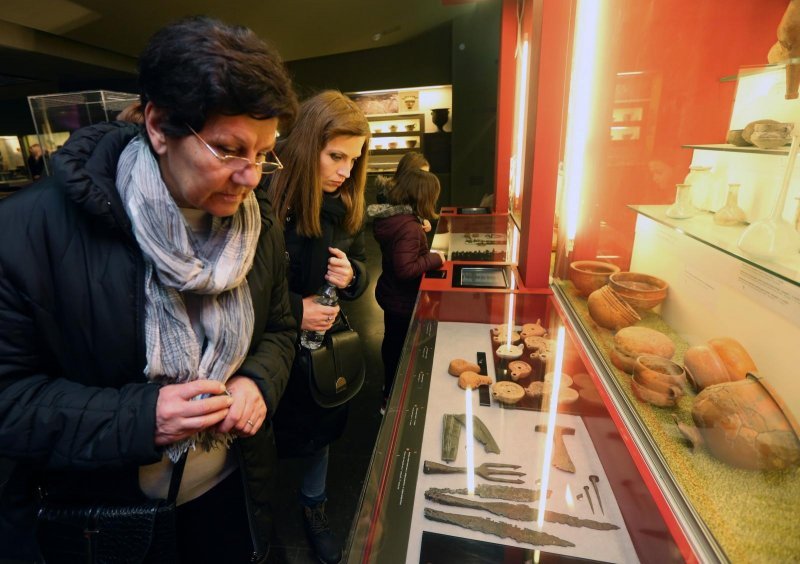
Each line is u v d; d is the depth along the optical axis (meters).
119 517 0.76
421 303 1.46
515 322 1.44
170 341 0.72
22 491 0.79
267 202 0.94
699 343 1.02
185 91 0.54
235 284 0.75
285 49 7.08
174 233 0.67
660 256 1.24
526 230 1.68
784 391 0.76
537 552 0.74
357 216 1.35
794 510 0.65
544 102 1.49
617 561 0.73
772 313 0.77
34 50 5.37
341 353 1.32
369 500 0.77
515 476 0.88
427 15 6.72
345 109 1.12
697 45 1.21
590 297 1.25
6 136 6.74
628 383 0.99
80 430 0.65
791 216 0.85
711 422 0.75
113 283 0.68
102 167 0.66
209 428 0.81
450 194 8.20
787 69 0.89
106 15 5.18
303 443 1.36
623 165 1.43
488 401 1.09
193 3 5.02
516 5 3.00
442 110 7.84
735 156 1.07
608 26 1.35
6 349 0.65
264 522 1.00
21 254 0.63
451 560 0.73
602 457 0.92
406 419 1.02
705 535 0.64
